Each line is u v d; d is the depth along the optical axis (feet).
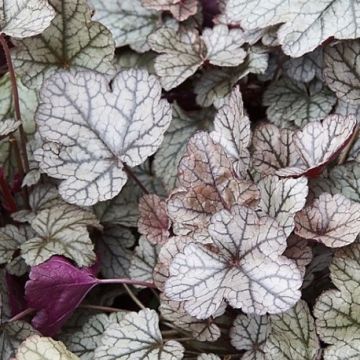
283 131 2.46
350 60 2.55
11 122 2.56
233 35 2.68
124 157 2.45
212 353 2.40
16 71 2.63
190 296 2.19
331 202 2.32
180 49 2.69
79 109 2.45
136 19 2.86
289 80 2.72
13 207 2.66
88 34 2.62
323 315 2.31
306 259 2.31
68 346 2.49
